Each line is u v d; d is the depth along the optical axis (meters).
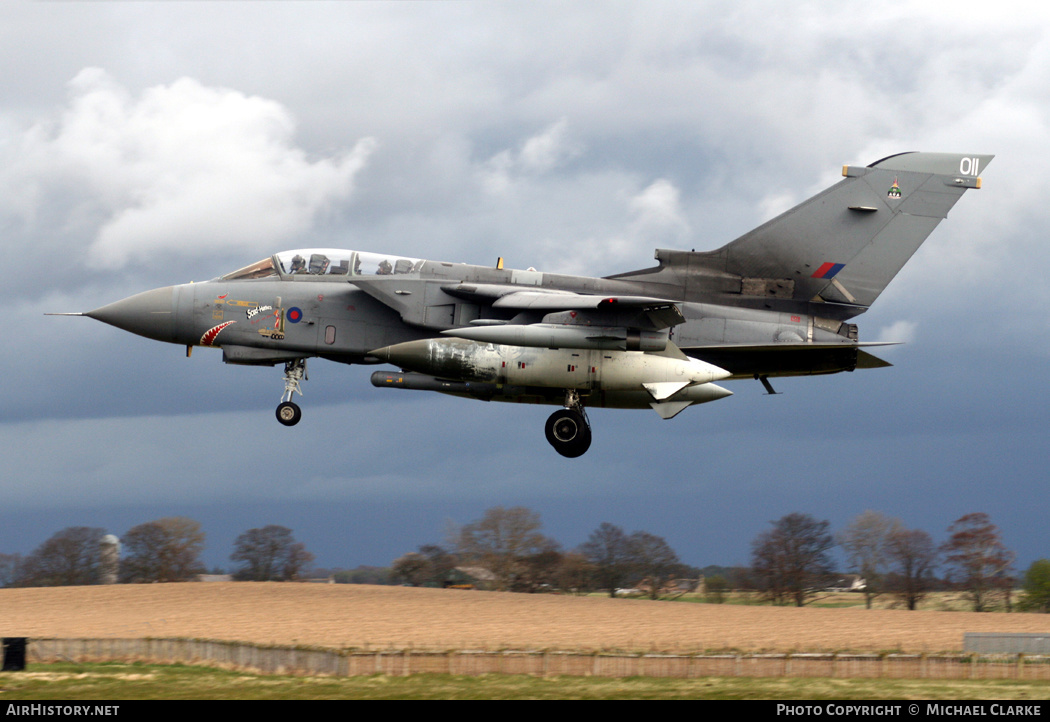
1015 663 45.66
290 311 77.62
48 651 49.69
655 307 68.38
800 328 78.88
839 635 59.28
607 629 62.03
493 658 45.44
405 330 77.69
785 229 80.25
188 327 78.31
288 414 79.31
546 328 70.25
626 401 77.38
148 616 69.25
